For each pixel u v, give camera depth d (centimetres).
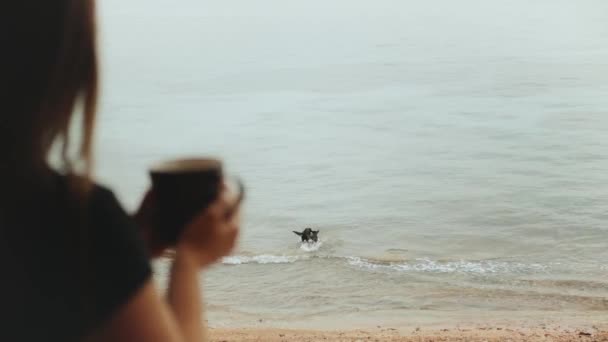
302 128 8362
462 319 2353
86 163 121
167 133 8338
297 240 3747
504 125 7888
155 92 11894
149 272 120
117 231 119
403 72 13088
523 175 5622
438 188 5275
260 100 10688
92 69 124
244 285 2877
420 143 7162
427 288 2836
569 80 10956
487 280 2973
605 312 2411
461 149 6762
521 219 4238
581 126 7600
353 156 6669
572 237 3794
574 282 2927
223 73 14188
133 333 117
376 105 9775
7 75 118
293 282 2919
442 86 11106
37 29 120
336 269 3111
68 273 115
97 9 126
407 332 1880
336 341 1639
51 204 117
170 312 133
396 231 4019
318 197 5094
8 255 114
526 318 2327
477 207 4591
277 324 2325
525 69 12425
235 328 2156
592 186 5153
